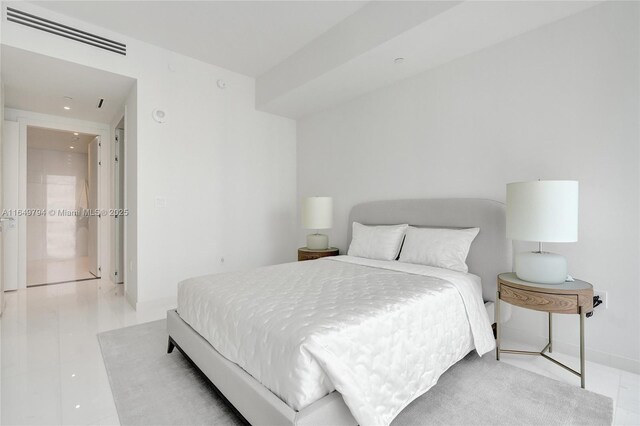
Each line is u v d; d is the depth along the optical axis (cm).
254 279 222
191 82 363
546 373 199
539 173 240
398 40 254
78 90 346
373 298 172
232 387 150
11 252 403
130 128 347
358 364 133
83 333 264
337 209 412
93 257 506
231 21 293
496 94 263
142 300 326
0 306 305
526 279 209
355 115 386
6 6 253
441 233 268
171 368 205
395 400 144
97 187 477
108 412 160
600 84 212
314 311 152
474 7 213
